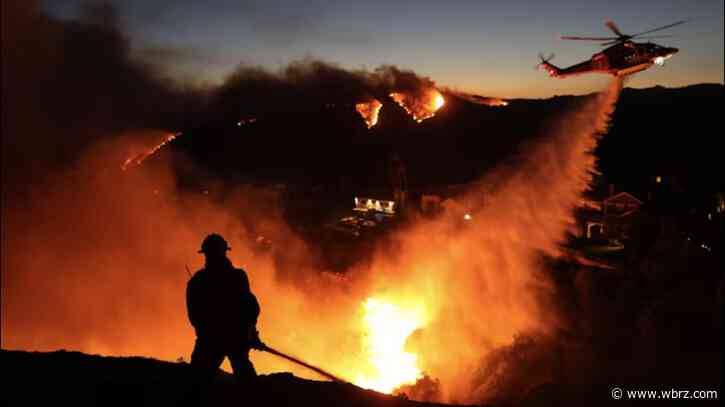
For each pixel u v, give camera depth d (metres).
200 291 5.12
